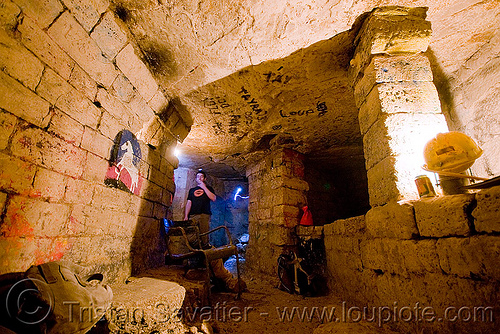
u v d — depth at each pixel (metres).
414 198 1.67
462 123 2.57
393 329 1.69
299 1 1.78
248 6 1.82
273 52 2.29
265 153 4.98
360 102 2.24
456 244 1.25
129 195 2.39
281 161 4.57
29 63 1.32
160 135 3.01
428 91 1.92
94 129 1.88
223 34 2.08
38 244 1.37
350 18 1.98
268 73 2.58
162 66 2.46
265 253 4.52
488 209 1.12
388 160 1.78
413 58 1.98
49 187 1.46
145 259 2.76
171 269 2.97
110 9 1.83
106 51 1.90
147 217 2.80
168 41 2.17
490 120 2.29
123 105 2.22
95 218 1.88
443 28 2.07
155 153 3.02
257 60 2.39
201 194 4.32
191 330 1.85
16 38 1.25
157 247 3.12
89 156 1.82
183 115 3.36
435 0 1.83
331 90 2.88
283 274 3.52
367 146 2.12
